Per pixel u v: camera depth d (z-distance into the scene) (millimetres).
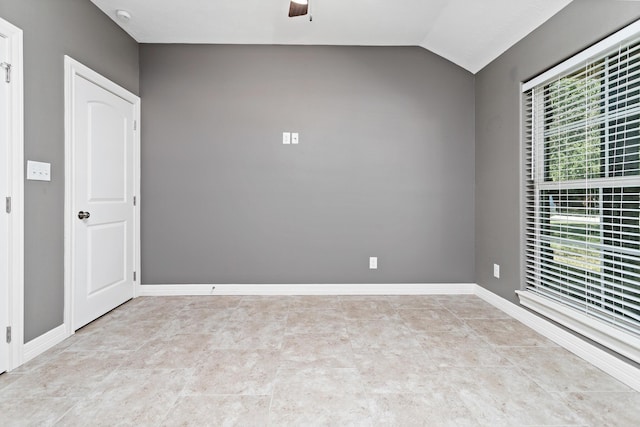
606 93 1846
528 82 2525
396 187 3336
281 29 3039
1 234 1813
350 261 3350
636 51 1765
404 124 3361
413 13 2771
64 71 2264
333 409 1526
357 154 3350
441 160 3330
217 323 2578
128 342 2229
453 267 3348
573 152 2158
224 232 3328
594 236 1934
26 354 1957
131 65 3145
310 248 3359
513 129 2709
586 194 2002
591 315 1988
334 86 3334
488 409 1526
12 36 1856
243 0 2607
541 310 2387
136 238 3225
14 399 1589
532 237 2607
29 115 1982
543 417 1470
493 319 2668
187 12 2764
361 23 2934
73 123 2340
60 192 2238
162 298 3213
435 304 3051
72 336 2318
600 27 1847
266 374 1825
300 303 3074
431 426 1418
